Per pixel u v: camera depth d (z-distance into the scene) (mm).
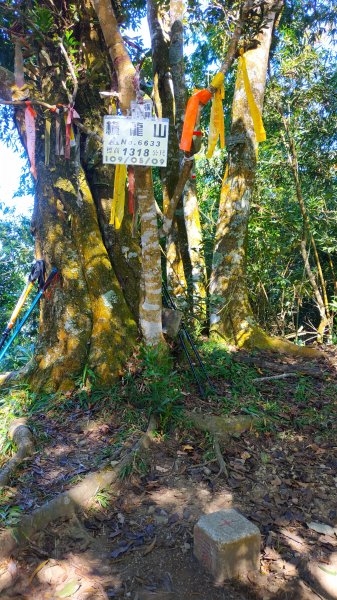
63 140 4492
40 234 4734
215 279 6070
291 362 5625
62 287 4551
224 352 5168
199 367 4645
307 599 2543
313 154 7961
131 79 3520
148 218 3926
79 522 2924
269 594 2553
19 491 3078
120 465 3297
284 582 2627
